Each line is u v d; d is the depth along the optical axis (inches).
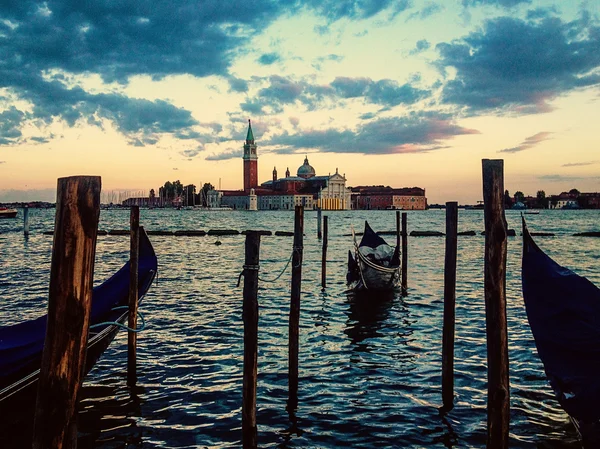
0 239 1921.8
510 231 2223.2
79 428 305.0
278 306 661.3
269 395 355.3
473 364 413.4
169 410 329.7
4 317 594.9
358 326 553.3
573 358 288.7
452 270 337.7
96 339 344.2
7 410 276.4
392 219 4734.3
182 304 671.8
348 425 309.6
